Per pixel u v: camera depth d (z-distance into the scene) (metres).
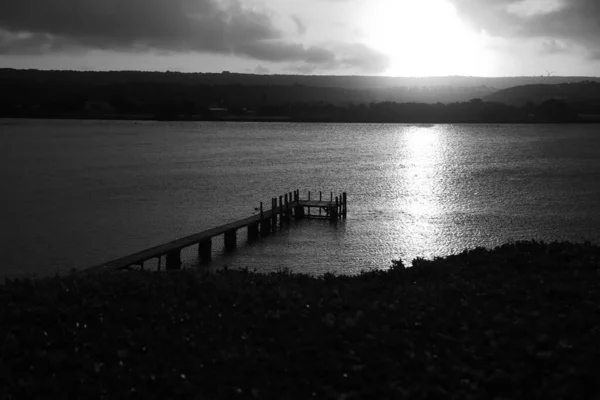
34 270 33.75
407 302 13.49
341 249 40.47
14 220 48.53
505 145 140.88
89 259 36.62
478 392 9.53
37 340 11.52
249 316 12.77
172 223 48.62
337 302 13.52
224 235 41.81
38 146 123.62
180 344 11.38
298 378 10.12
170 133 176.00
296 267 35.19
